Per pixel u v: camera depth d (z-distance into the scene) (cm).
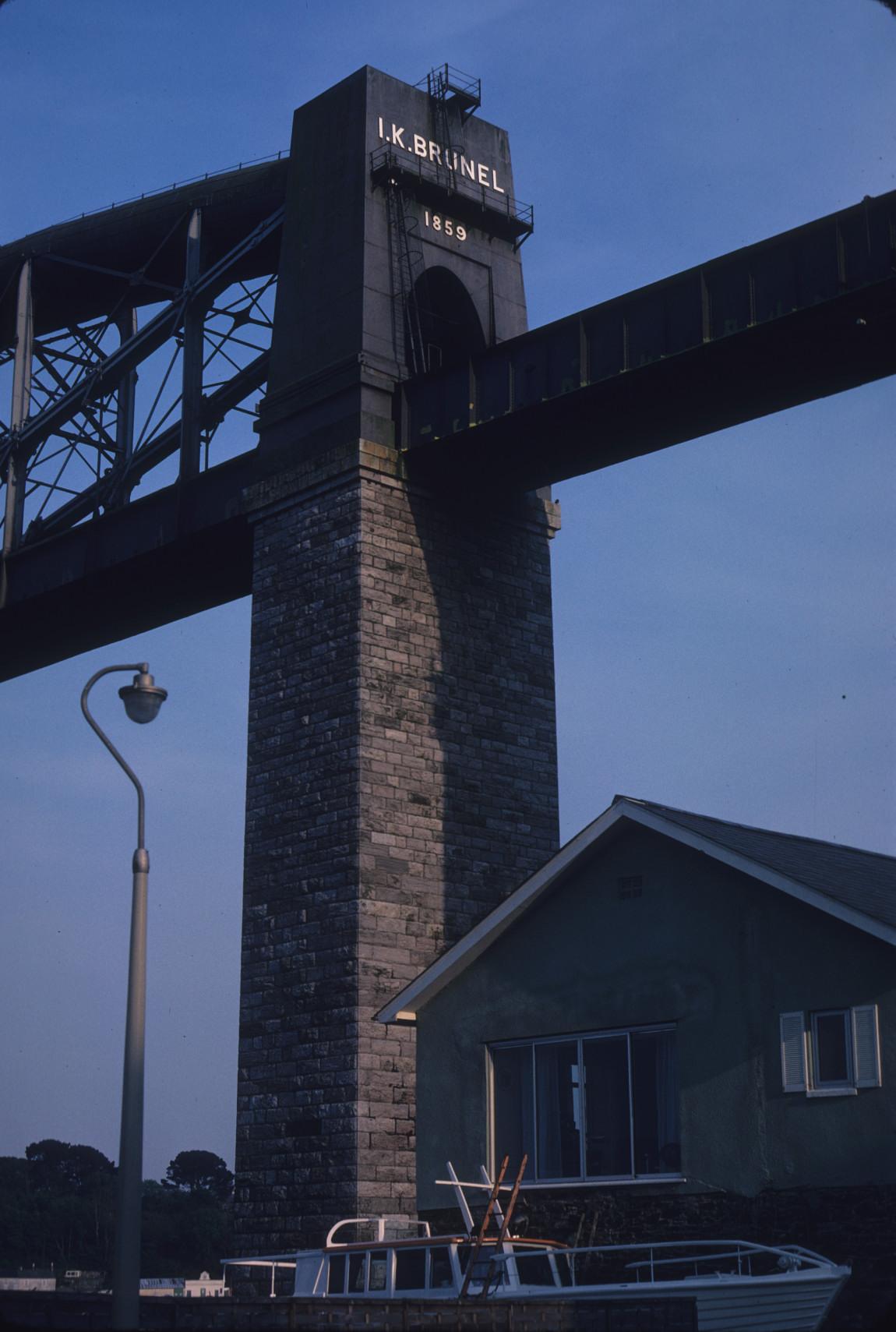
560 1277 2459
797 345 3381
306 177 4262
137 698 2184
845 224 3303
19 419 5203
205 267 4775
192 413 4566
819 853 2869
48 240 5247
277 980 3788
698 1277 2233
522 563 4225
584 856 2798
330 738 3819
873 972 2422
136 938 2064
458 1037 2925
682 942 2656
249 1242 3681
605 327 3672
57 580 4891
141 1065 2014
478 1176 2831
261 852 3916
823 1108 2434
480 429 3806
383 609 3869
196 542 4378
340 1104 3575
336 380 4006
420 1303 1983
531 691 4150
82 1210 12888
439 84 4297
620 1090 2700
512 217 4341
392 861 3738
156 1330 1920
